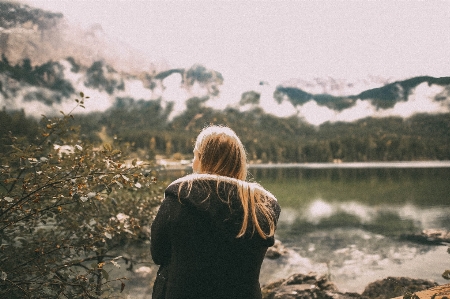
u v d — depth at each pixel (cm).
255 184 163
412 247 1420
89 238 396
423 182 5306
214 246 145
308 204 3078
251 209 150
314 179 6569
